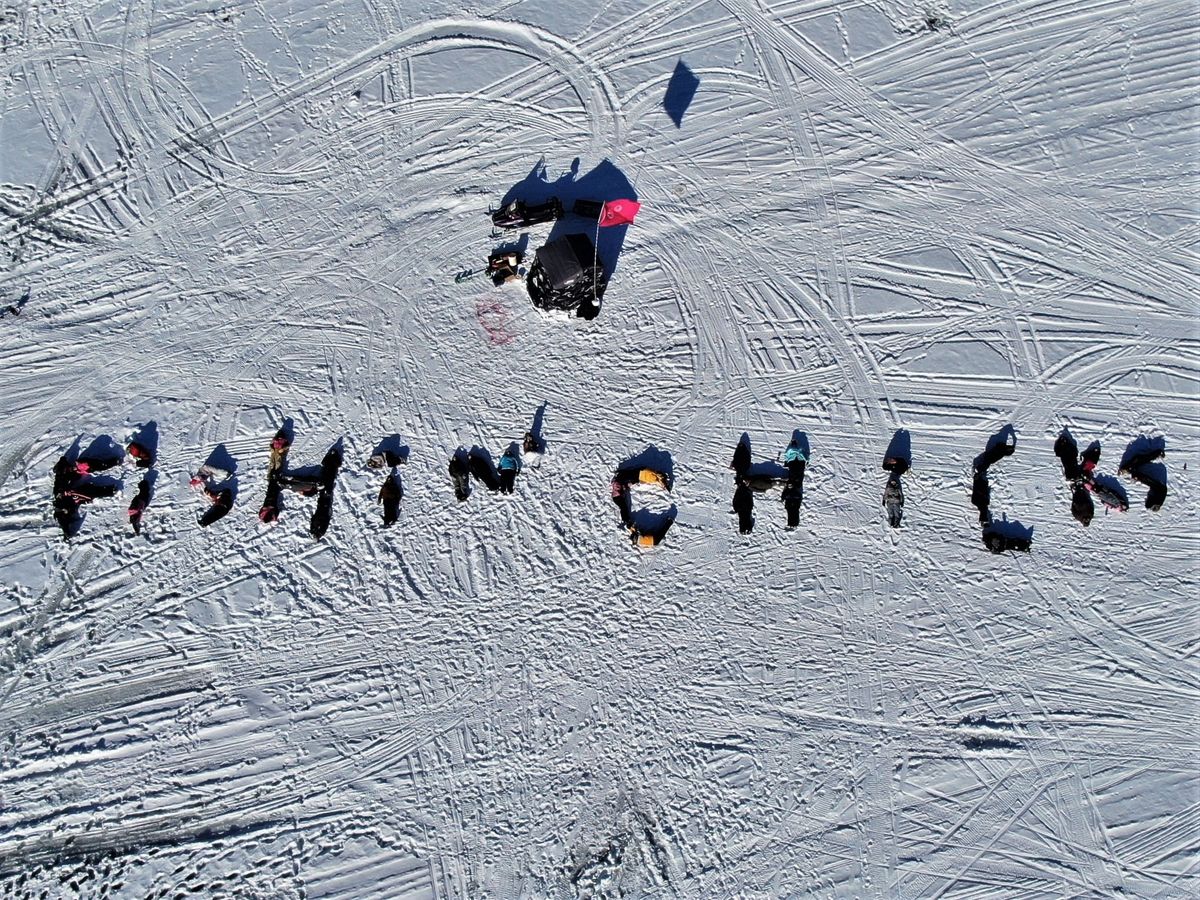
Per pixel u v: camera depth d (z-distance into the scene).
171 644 11.62
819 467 12.33
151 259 13.20
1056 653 11.67
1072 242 13.34
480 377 12.68
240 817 11.07
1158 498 12.04
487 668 11.59
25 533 11.96
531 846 11.04
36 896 10.73
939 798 11.20
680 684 11.56
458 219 13.43
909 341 12.88
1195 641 11.69
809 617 11.79
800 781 11.26
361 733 11.37
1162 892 10.83
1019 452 12.35
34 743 11.20
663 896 10.92
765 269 13.22
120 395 12.59
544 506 12.14
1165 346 12.83
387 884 10.88
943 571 11.95
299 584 11.84
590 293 12.66
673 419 12.53
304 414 12.52
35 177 13.59
